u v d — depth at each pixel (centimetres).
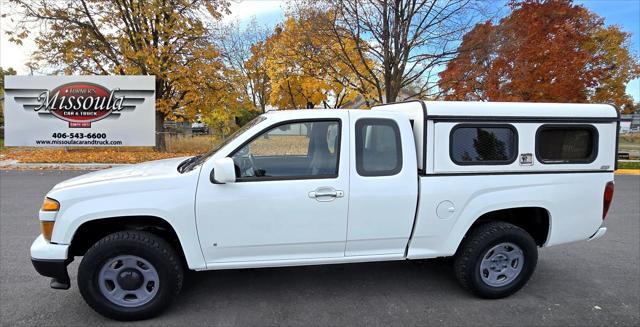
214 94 1798
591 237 385
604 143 376
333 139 338
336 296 372
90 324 317
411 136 349
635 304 361
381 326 318
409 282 406
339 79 1529
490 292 363
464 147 352
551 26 1366
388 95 1187
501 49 1236
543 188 364
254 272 427
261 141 332
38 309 340
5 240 518
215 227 320
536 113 361
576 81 1303
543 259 480
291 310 344
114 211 307
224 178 300
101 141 1559
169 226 334
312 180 329
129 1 1686
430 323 324
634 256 492
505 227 363
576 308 353
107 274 318
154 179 317
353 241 343
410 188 343
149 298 323
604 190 380
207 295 371
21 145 1511
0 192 852
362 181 336
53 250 306
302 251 339
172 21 1692
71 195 309
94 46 1702
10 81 1473
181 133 2198
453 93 1341
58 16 1645
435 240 355
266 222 326
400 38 1153
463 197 352
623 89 1878
